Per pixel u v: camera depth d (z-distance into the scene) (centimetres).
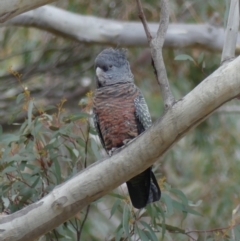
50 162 944
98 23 1454
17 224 783
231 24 778
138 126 961
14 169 927
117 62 998
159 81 741
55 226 796
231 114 1612
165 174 1555
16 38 1702
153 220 911
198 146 1559
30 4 821
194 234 1394
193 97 720
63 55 1683
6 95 1675
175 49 1563
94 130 984
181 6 1608
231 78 711
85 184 773
